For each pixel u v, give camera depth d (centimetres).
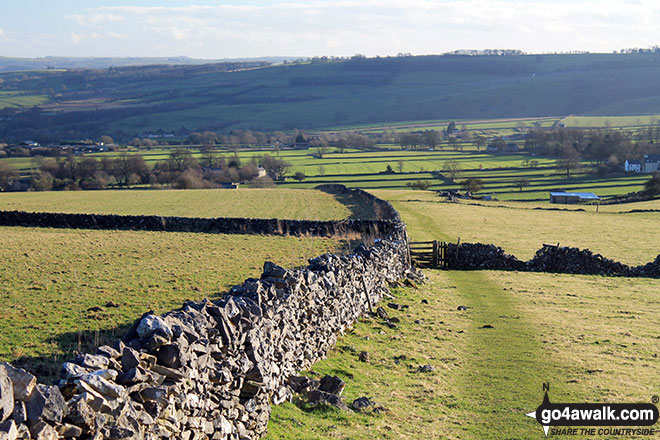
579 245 4616
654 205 8194
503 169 15262
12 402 623
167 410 852
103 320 1795
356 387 1477
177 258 3269
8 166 12519
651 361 1814
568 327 2231
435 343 1955
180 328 952
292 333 1436
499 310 2527
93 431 709
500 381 1617
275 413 1223
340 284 1908
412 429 1270
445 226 5762
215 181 13475
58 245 3662
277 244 3959
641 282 3312
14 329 1653
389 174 14738
